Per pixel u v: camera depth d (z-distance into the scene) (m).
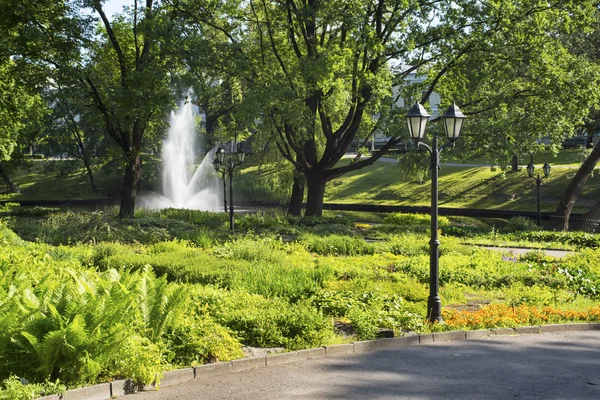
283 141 32.62
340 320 12.05
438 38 30.22
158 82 31.23
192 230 26.83
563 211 35.75
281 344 10.12
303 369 8.95
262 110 29.73
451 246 23.84
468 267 19.12
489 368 9.17
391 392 7.82
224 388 7.93
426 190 54.75
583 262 20.08
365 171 63.09
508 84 31.64
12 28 31.05
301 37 34.53
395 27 30.67
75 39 30.78
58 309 8.09
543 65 30.11
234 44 31.66
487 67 29.70
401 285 15.83
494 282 17.23
